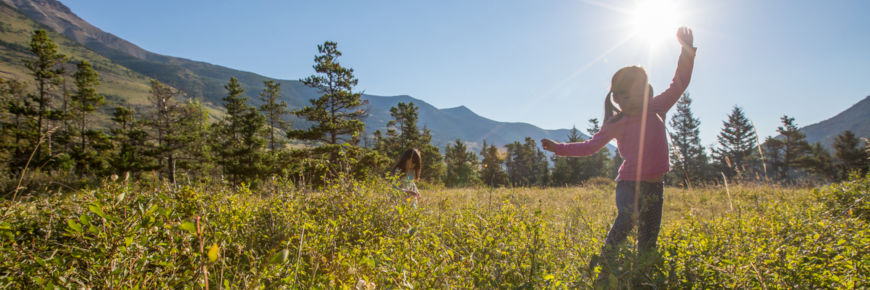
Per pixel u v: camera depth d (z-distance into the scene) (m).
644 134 2.78
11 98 43.09
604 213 4.88
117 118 47.88
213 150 45.84
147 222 1.75
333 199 3.41
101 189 2.18
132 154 41.88
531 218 2.84
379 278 1.91
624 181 2.84
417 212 3.33
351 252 2.24
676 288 2.13
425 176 51.78
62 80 46.47
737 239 2.45
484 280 2.20
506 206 3.05
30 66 43.66
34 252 1.96
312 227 2.57
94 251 1.67
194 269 1.89
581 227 3.67
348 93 33.16
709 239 2.55
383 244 2.39
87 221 1.61
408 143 62.41
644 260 2.14
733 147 64.25
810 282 2.04
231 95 47.78
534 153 83.62
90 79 47.03
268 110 50.78
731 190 6.44
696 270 2.25
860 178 5.44
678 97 3.00
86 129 46.56
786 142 59.16
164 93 45.84
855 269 1.96
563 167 71.75
